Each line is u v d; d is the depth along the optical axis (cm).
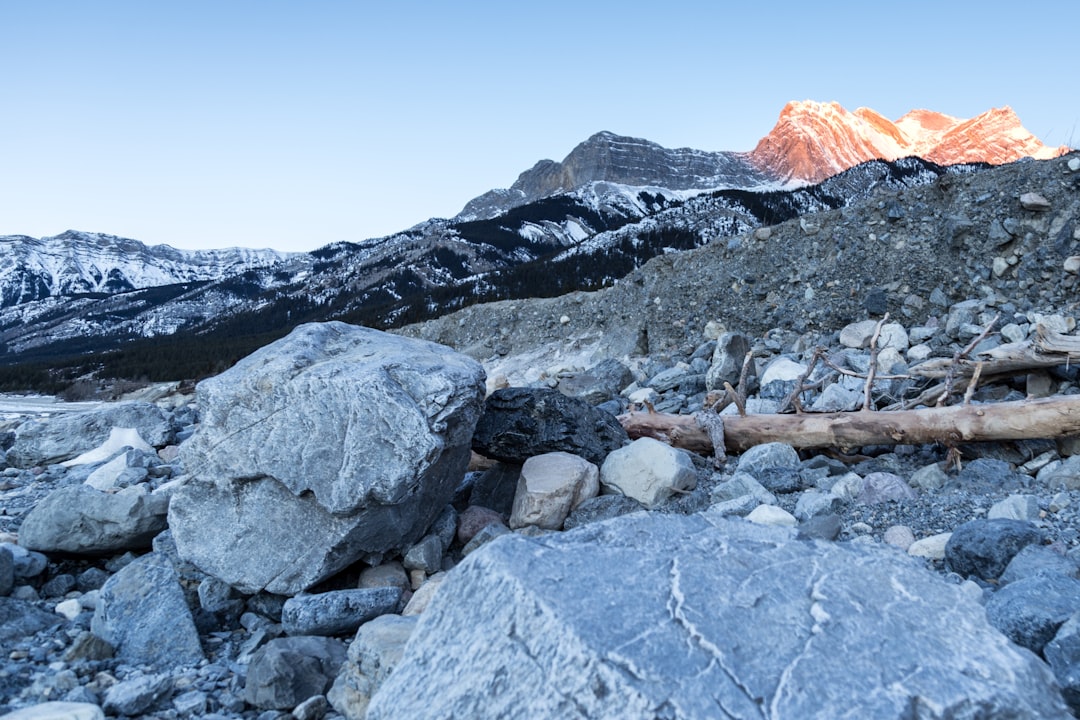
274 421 473
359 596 430
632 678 201
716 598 235
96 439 1021
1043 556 391
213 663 405
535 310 1906
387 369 483
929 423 667
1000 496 564
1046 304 1068
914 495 584
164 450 943
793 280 1375
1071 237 1078
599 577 246
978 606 238
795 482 641
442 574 479
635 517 300
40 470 934
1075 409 600
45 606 473
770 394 947
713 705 193
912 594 243
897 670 205
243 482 479
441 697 229
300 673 349
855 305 1271
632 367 1465
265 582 459
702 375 1162
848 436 712
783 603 234
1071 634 281
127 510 523
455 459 541
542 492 586
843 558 266
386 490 443
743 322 1419
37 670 374
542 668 216
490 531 547
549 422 681
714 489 630
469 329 1980
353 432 453
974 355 913
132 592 427
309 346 535
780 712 192
